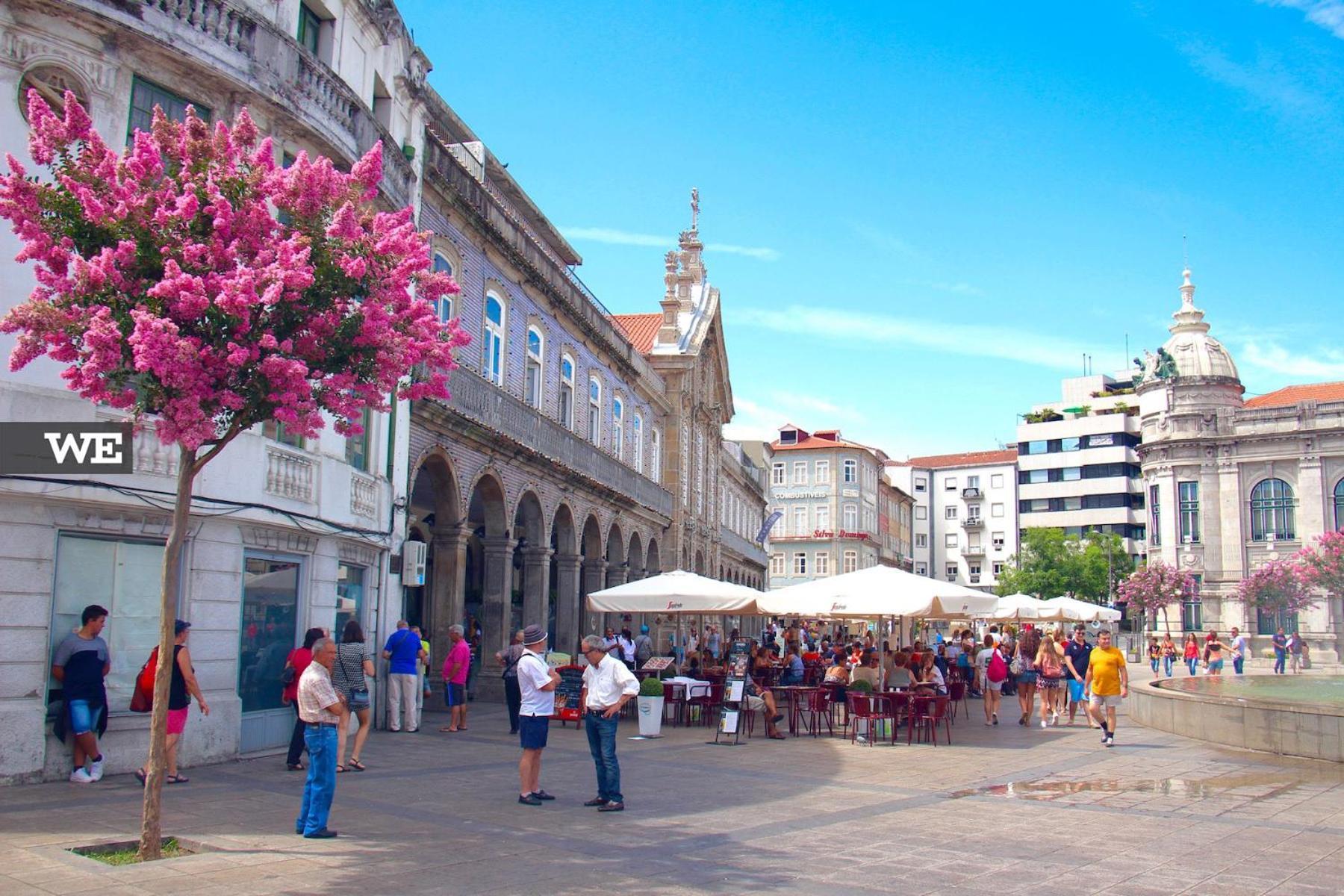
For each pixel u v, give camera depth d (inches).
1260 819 403.9
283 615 553.0
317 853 311.9
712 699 781.9
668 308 1571.1
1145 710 817.5
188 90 499.8
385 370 334.0
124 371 307.3
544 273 1010.1
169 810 374.3
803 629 1829.5
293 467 550.3
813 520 3467.0
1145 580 2647.6
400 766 507.2
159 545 470.0
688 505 1590.8
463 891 273.0
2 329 298.7
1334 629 2431.1
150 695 427.8
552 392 1047.0
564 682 711.1
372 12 674.8
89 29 456.8
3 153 427.8
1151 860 327.3
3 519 413.1
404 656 661.3
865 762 575.8
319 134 568.7
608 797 401.4
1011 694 1208.2
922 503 4323.3
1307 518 2559.1
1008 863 319.6
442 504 808.3
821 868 308.3
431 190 765.9
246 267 303.4
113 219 306.2
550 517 1017.5
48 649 423.5
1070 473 3882.9
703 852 327.9
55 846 310.7
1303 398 2906.0
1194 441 2699.3
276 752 535.2
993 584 4109.3
